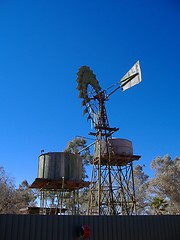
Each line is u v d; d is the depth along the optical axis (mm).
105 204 27219
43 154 25938
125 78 27234
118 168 29984
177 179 54344
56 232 13305
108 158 27594
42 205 30719
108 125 28047
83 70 30188
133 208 29125
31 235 12812
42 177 24875
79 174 26078
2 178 43500
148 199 56531
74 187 27578
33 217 13078
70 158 25750
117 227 14844
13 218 12734
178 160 62844
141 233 15398
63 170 24969
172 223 16516
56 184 25922
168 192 53219
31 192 53188
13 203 43750
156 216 16188
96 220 14422
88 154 52688
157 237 15781
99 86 30672
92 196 28969
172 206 52281
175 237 16281
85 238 13273
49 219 13344
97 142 28469
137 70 25875
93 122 28469
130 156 28391
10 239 12422
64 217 13680
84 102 29047
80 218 14031
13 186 44656
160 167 58406
